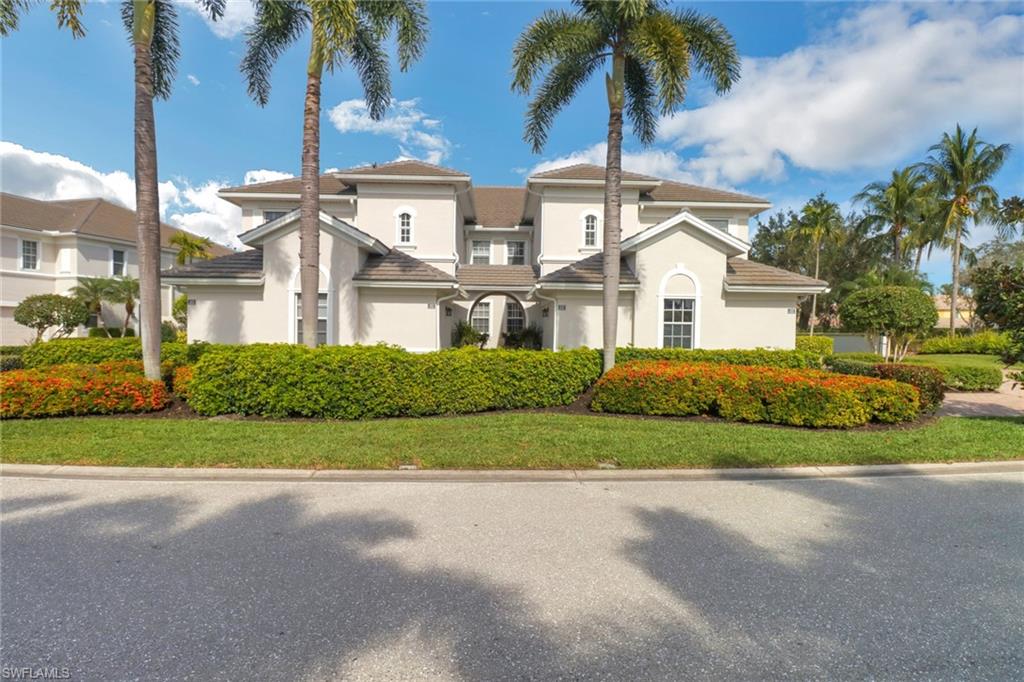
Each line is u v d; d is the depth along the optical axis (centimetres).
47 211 2888
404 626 305
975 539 443
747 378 938
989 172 2945
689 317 1486
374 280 1320
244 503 512
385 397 916
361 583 355
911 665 276
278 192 2106
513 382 1029
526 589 349
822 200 3731
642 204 2095
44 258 2758
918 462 686
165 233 3456
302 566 379
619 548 416
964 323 4506
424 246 2009
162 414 940
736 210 2192
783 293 1483
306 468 626
